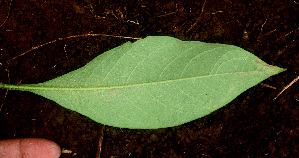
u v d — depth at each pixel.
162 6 0.31
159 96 0.28
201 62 0.27
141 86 0.28
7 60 0.31
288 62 0.30
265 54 0.30
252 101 0.30
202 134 0.30
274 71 0.27
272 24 0.30
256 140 0.30
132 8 0.31
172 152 0.30
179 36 0.31
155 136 0.30
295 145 0.30
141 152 0.30
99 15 0.31
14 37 0.31
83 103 0.28
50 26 0.31
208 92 0.27
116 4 0.31
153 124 0.28
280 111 0.30
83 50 0.31
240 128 0.30
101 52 0.31
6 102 0.31
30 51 0.31
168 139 0.30
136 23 0.31
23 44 0.31
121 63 0.28
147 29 0.31
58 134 0.31
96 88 0.28
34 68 0.31
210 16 0.31
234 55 0.27
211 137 0.30
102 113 0.28
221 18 0.30
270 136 0.30
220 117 0.30
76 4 0.31
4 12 0.31
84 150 0.31
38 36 0.31
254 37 0.30
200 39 0.31
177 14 0.31
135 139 0.30
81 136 0.31
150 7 0.31
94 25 0.31
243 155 0.30
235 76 0.27
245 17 0.30
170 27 0.31
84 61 0.31
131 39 0.31
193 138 0.30
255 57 0.27
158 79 0.28
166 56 0.28
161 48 0.28
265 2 0.30
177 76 0.27
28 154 0.30
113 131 0.30
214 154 0.30
